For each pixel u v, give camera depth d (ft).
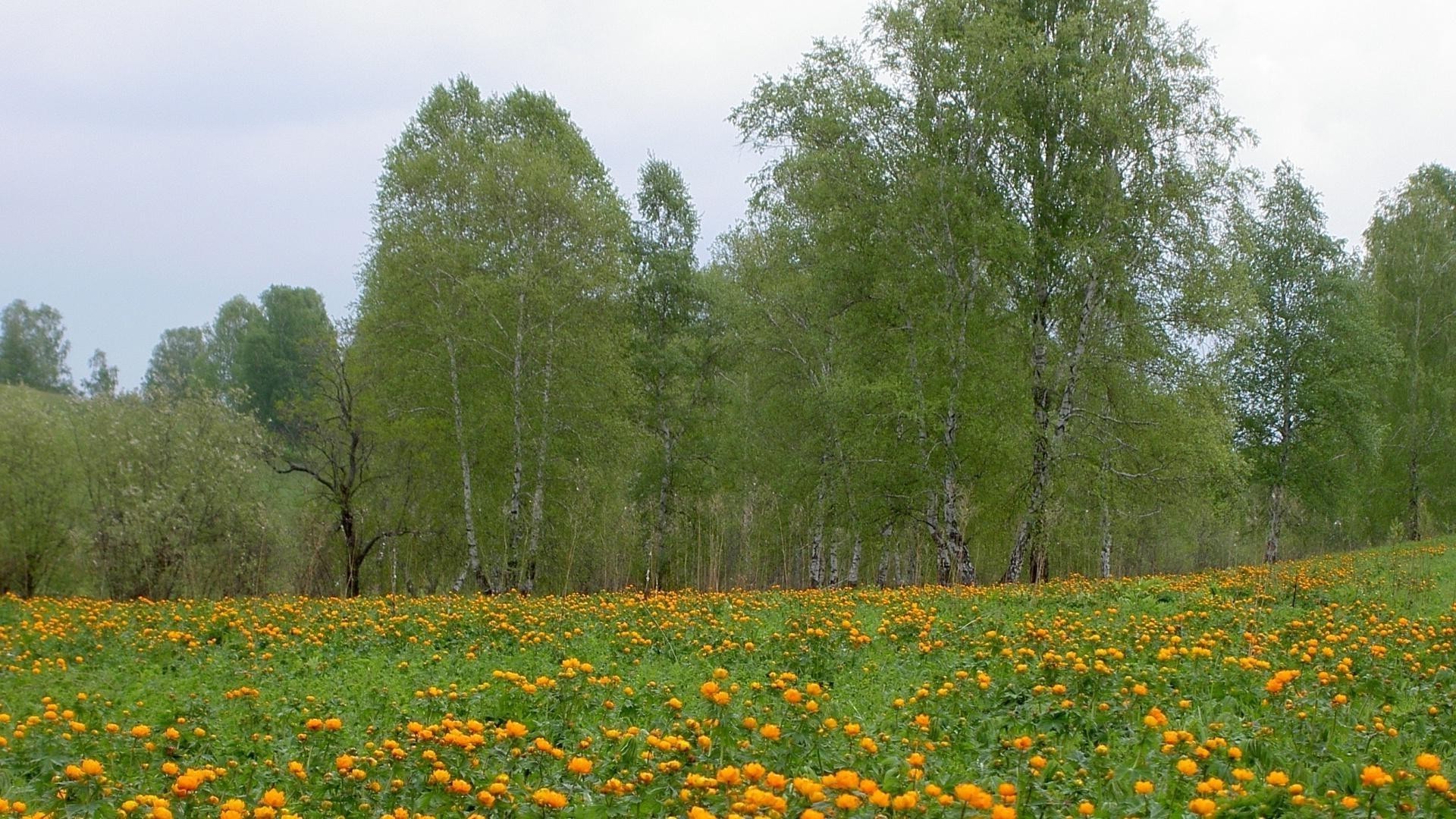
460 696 29.73
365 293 110.83
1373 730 23.86
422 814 19.42
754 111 91.04
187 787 20.07
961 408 82.74
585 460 105.50
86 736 25.96
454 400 100.94
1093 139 82.64
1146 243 82.53
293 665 40.06
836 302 89.15
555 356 102.37
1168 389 83.71
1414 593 54.75
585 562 124.88
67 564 101.24
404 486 118.93
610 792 19.52
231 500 100.63
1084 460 83.71
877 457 87.35
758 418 118.83
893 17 83.46
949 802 17.42
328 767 23.31
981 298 85.05
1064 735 24.71
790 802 17.80
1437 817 16.87
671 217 135.44
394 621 47.96
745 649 38.50
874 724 26.02
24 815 18.92
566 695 29.19
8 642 43.93
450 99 115.65
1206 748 21.15
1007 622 46.19
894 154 85.40
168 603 64.75
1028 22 87.71
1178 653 32.22
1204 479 86.94
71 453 99.50
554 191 99.96
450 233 101.24
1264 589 55.47
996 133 83.51
